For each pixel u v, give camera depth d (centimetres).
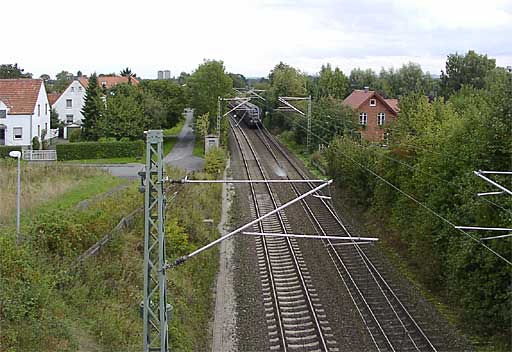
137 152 5316
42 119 6078
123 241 2352
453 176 2328
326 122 5778
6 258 1702
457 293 2136
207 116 6153
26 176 3434
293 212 3797
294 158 5925
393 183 3031
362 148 3809
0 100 5641
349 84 10119
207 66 6662
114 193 3091
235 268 2719
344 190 4059
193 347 1870
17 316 1508
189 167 5012
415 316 2155
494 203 1925
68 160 5172
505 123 2095
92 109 6150
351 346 1922
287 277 2584
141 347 1686
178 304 2031
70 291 1783
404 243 2927
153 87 6688
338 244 3062
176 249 2570
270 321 2125
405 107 4512
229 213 3725
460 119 2611
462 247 2033
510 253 1877
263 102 8938
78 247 2092
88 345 1579
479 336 1981
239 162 5638
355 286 2448
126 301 1947
